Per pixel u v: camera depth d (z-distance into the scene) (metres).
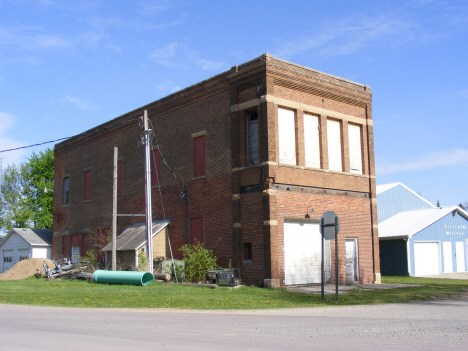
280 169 22.09
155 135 28.83
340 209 24.69
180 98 27.08
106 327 10.28
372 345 7.92
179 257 26.23
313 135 24.22
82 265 30.19
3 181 58.44
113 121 32.72
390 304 15.49
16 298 17.33
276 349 7.54
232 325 10.60
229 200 23.48
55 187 39.31
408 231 35.12
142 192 29.44
